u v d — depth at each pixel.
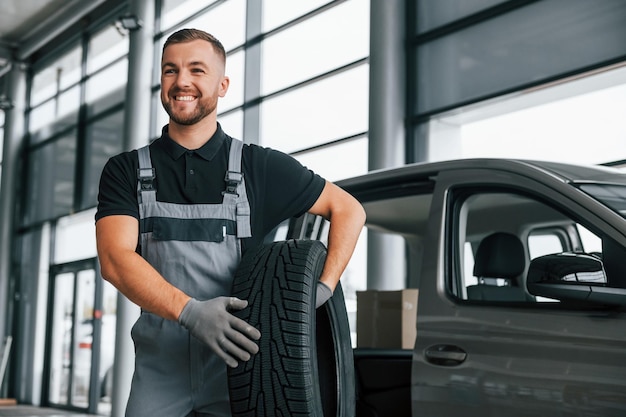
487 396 2.06
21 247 13.16
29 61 13.52
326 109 7.35
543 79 5.51
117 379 9.17
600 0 5.19
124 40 11.02
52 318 12.07
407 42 6.63
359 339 3.02
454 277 2.32
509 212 2.44
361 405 2.60
